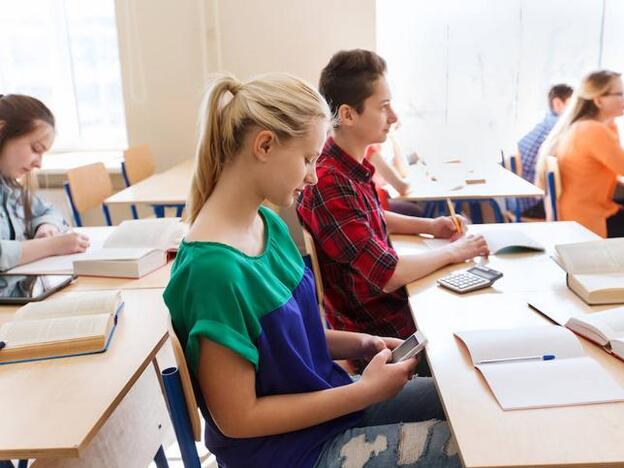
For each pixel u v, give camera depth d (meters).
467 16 3.61
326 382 1.12
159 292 1.54
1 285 1.58
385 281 1.51
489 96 3.72
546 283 1.44
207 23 3.62
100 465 1.34
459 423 0.88
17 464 1.58
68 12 3.88
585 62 3.58
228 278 0.94
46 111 1.88
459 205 3.14
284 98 0.98
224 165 1.02
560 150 3.06
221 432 1.02
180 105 3.75
